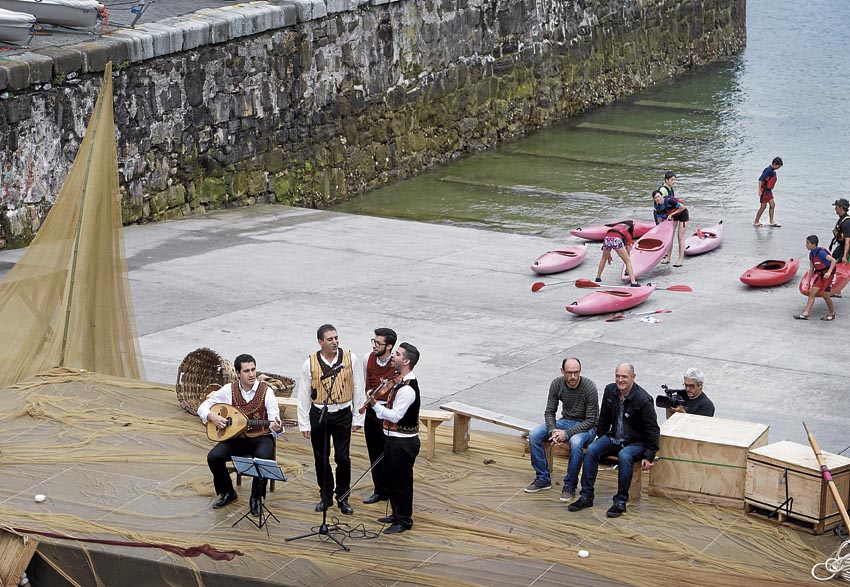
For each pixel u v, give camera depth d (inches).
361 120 1409.9
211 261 974.4
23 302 649.0
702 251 1029.8
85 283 648.4
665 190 996.6
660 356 738.8
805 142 1631.4
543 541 439.5
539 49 1755.7
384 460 458.9
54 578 434.3
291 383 600.1
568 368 489.7
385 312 836.6
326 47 1328.7
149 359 708.7
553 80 1798.7
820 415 629.3
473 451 540.4
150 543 429.1
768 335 784.3
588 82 1883.6
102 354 647.8
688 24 2167.8
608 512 462.9
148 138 1104.2
